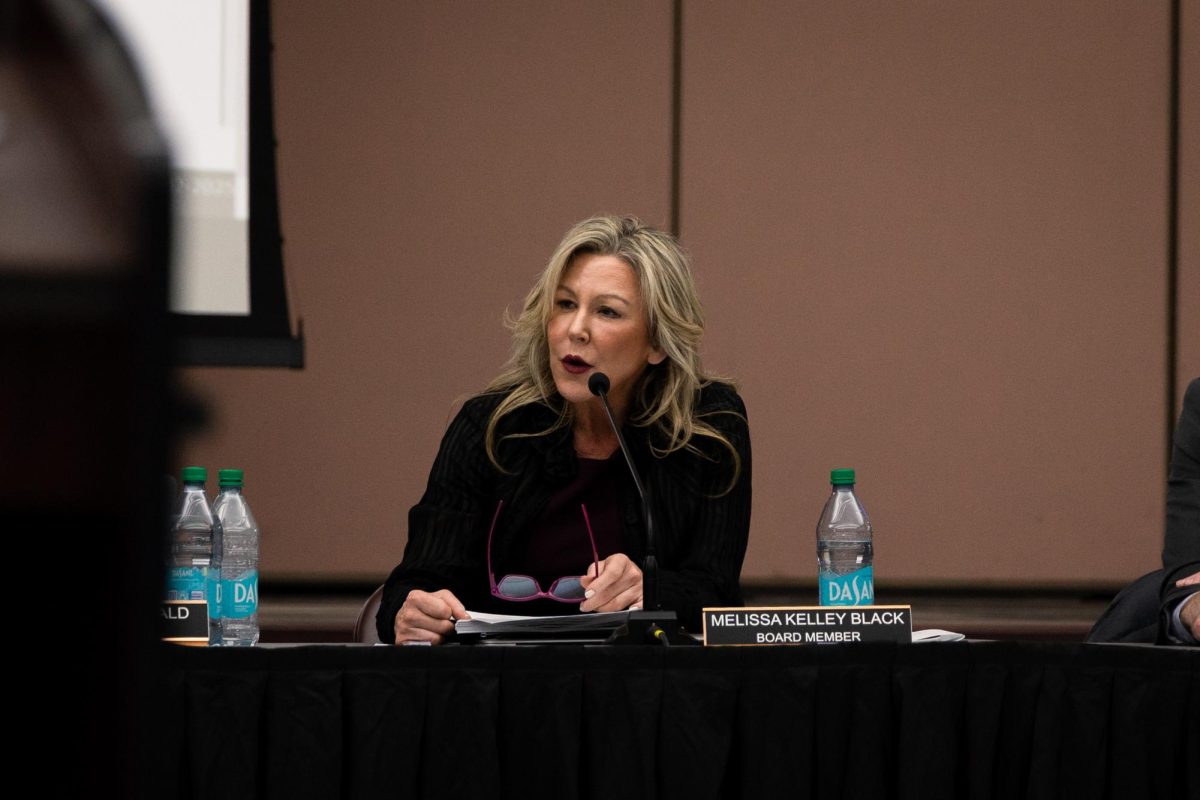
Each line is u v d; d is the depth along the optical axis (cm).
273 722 336
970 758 357
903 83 1186
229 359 1098
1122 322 1191
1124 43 1188
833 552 533
